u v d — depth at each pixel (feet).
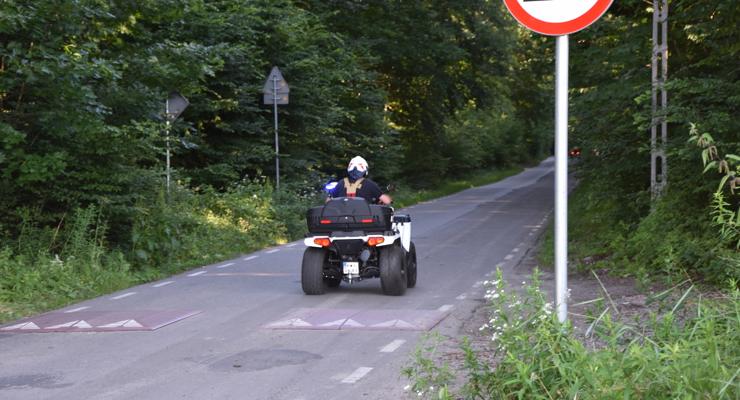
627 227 44.86
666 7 42.47
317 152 90.38
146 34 50.11
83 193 43.39
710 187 34.27
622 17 49.98
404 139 150.20
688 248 32.40
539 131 69.05
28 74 37.24
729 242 30.60
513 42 132.26
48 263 38.45
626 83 46.80
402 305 32.73
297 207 71.87
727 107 34.81
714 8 36.45
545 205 104.63
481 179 192.03
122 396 19.56
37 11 37.86
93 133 40.93
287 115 82.74
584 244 50.24
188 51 46.96
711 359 12.52
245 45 70.13
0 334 27.81
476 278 40.75
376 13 116.37
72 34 40.55
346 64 93.40
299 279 41.47
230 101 70.18
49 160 40.57
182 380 21.03
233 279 41.83
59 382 20.99
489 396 15.76
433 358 22.67
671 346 13.84
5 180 41.78
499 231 68.28
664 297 20.54
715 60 37.96
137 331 27.91
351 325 28.30
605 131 47.80
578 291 34.45
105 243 44.93
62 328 28.55
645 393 12.48
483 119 234.58
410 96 140.87
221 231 57.11
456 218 83.87
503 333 15.85
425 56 123.75
